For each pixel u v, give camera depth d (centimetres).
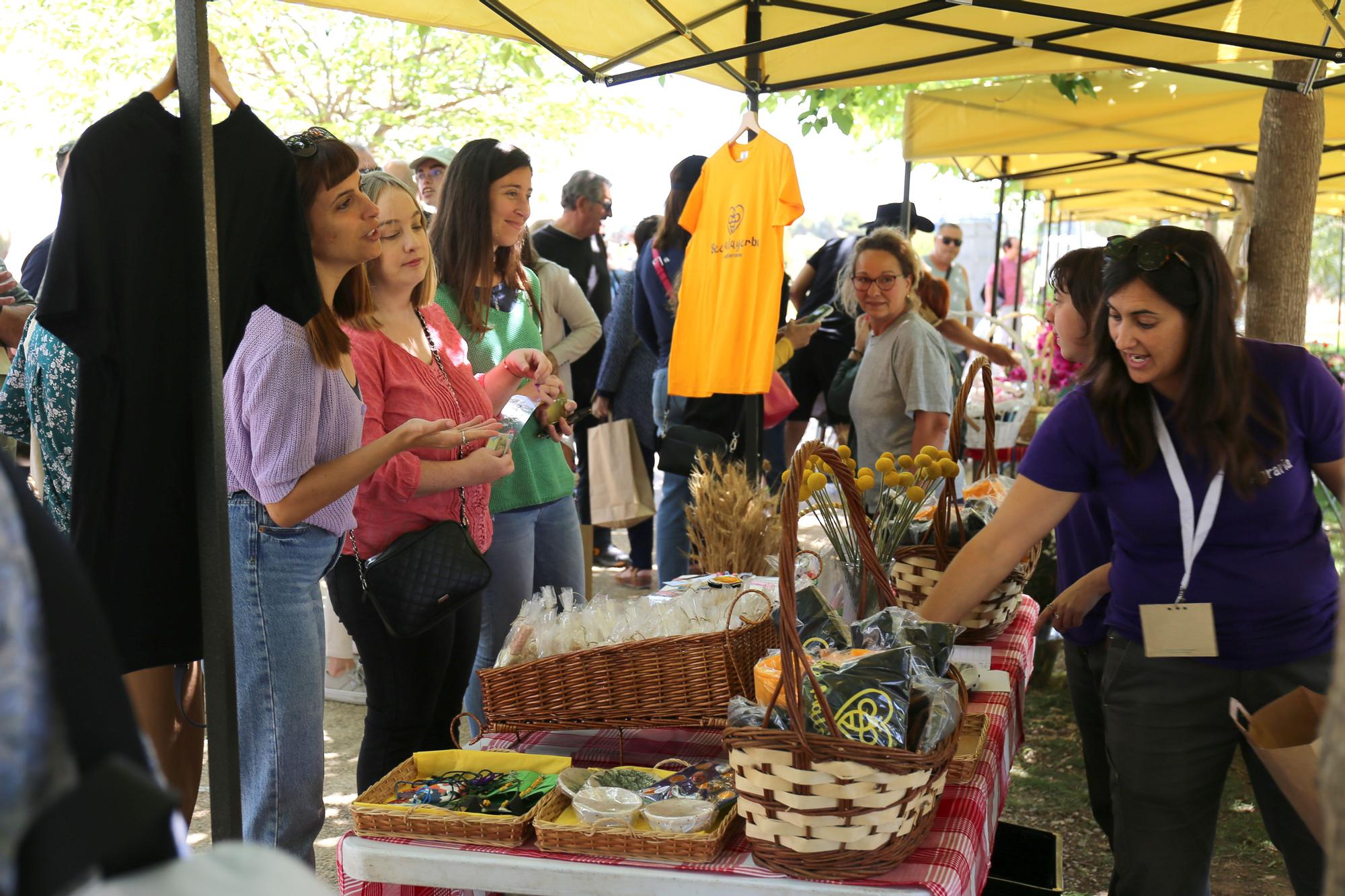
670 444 464
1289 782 180
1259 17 368
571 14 356
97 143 170
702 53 410
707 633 213
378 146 1267
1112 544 280
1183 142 614
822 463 244
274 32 1205
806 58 433
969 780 198
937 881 162
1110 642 233
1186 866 223
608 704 212
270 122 1222
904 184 646
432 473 267
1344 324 2014
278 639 234
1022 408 601
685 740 227
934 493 312
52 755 65
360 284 267
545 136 1334
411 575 256
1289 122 437
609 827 176
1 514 64
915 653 184
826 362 603
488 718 220
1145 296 202
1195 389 204
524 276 368
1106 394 215
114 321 174
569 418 349
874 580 229
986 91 625
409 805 189
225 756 183
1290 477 208
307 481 224
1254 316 455
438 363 291
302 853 239
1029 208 1570
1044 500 228
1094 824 385
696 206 419
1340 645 78
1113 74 610
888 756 157
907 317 419
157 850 65
